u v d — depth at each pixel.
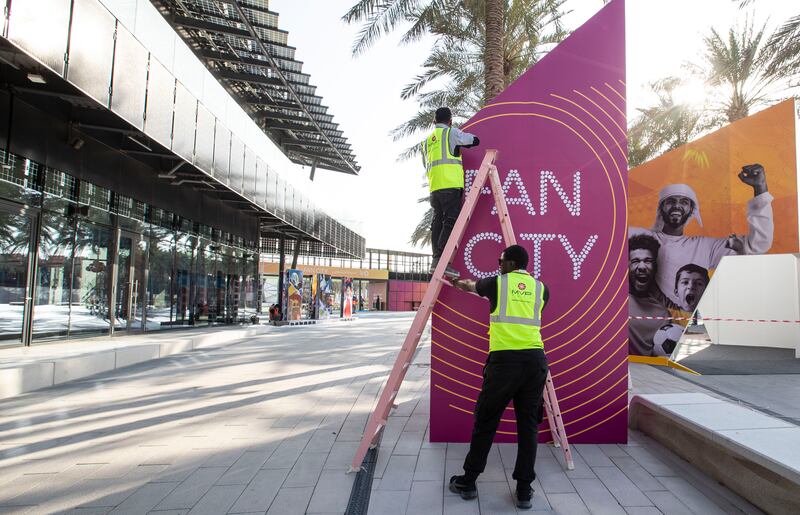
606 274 4.73
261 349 12.24
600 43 4.89
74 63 7.20
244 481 3.68
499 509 3.21
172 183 14.05
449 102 17.45
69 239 10.21
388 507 3.24
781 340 12.84
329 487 3.57
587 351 4.66
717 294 13.88
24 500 3.34
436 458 4.19
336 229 27.19
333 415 5.61
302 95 19.25
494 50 10.87
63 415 5.55
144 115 9.30
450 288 4.73
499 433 4.62
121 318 12.13
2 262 8.55
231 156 13.82
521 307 3.43
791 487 2.88
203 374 8.34
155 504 3.28
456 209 4.53
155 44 9.63
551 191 4.82
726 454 3.52
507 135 4.88
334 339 15.11
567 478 3.74
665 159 10.28
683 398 4.71
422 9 11.99
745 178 9.27
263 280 39.72
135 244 12.57
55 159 9.64
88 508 3.22
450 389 4.67
